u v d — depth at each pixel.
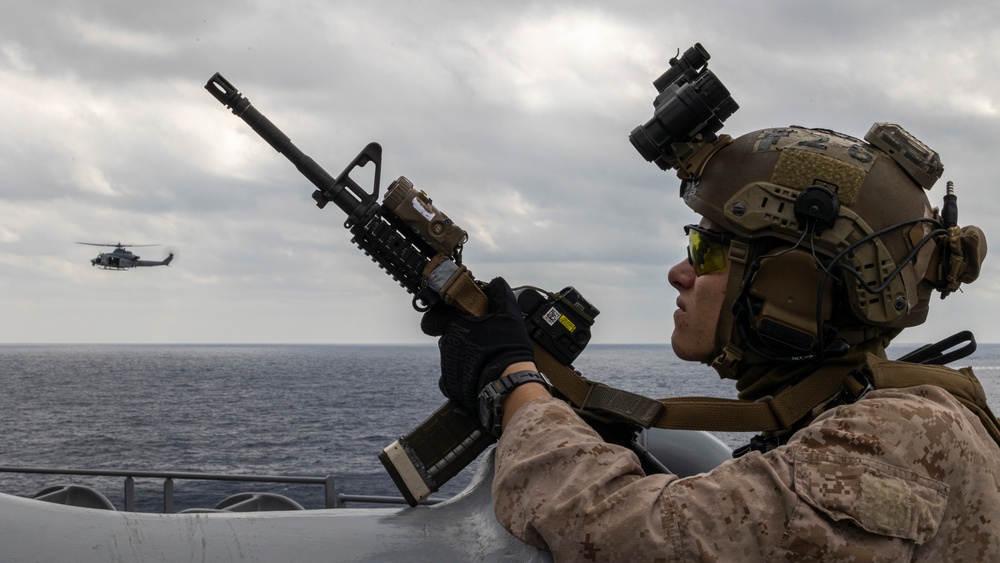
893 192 1.63
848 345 1.65
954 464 1.40
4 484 42.84
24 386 172.75
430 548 1.57
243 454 75.31
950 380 1.55
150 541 1.52
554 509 1.39
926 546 1.40
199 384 177.38
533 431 1.50
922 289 1.73
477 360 1.69
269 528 1.58
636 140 1.77
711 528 1.33
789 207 1.63
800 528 1.31
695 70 1.81
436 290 1.77
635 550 1.33
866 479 1.34
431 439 1.81
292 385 175.62
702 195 1.73
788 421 1.66
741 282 1.69
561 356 1.81
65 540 1.48
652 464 1.84
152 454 76.62
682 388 101.19
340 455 73.06
